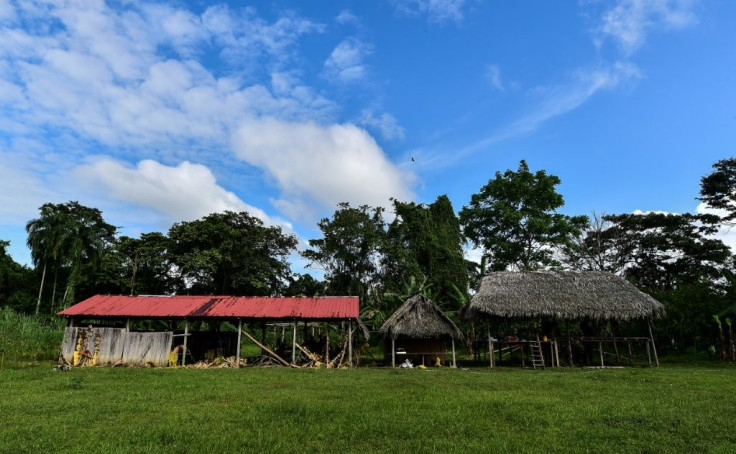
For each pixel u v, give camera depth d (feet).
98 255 151.12
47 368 62.03
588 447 23.22
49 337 88.99
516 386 46.70
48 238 144.87
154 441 23.66
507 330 108.47
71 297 142.20
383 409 32.14
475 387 45.85
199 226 142.31
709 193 127.75
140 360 72.54
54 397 37.17
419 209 144.05
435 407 33.14
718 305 90.63
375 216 148.15
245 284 153.17
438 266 136.26
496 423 28.35
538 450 22.29
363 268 145.28
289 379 51.29
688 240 136.46
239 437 24.12
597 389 43.93
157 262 139.33
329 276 147.84
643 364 80.94
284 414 30.27
